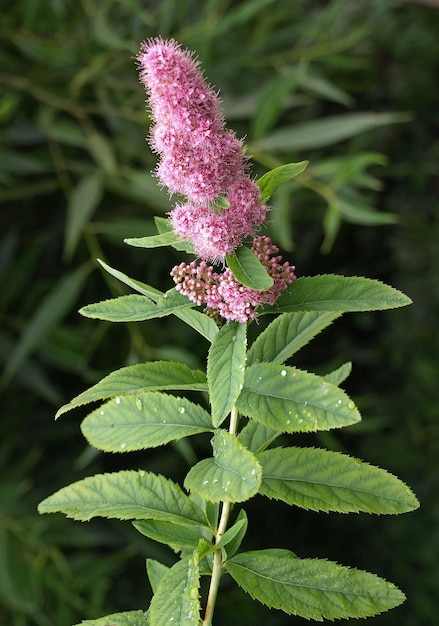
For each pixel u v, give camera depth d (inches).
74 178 51.4
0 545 40.9
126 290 52.7
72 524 46.9
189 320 18.7
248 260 17.2
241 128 55.1
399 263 70.4
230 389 16.9
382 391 70.7
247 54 50.2
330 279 17.8
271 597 17.4
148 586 55.9
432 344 68.7
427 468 66.7
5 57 47.5
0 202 49.3
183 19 45.3
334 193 42.4
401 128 71.3
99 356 51.0
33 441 51.0
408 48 69.7
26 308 46.2
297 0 63.4
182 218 17.1
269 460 18.1
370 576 17.5
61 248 50.7
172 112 16.8
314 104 67.2
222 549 18.3
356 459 17.9
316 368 68.5
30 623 43.9
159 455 54.7
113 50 45.3
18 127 46.6
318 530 67.6
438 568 63.9
